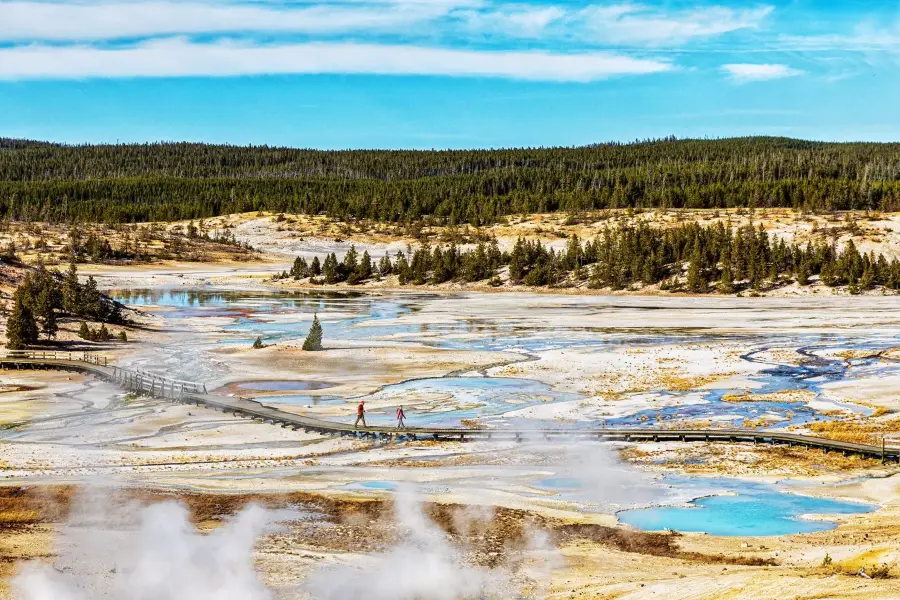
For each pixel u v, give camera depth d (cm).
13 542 3531
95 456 4966
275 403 6544
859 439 5275
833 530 3659
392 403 6562
